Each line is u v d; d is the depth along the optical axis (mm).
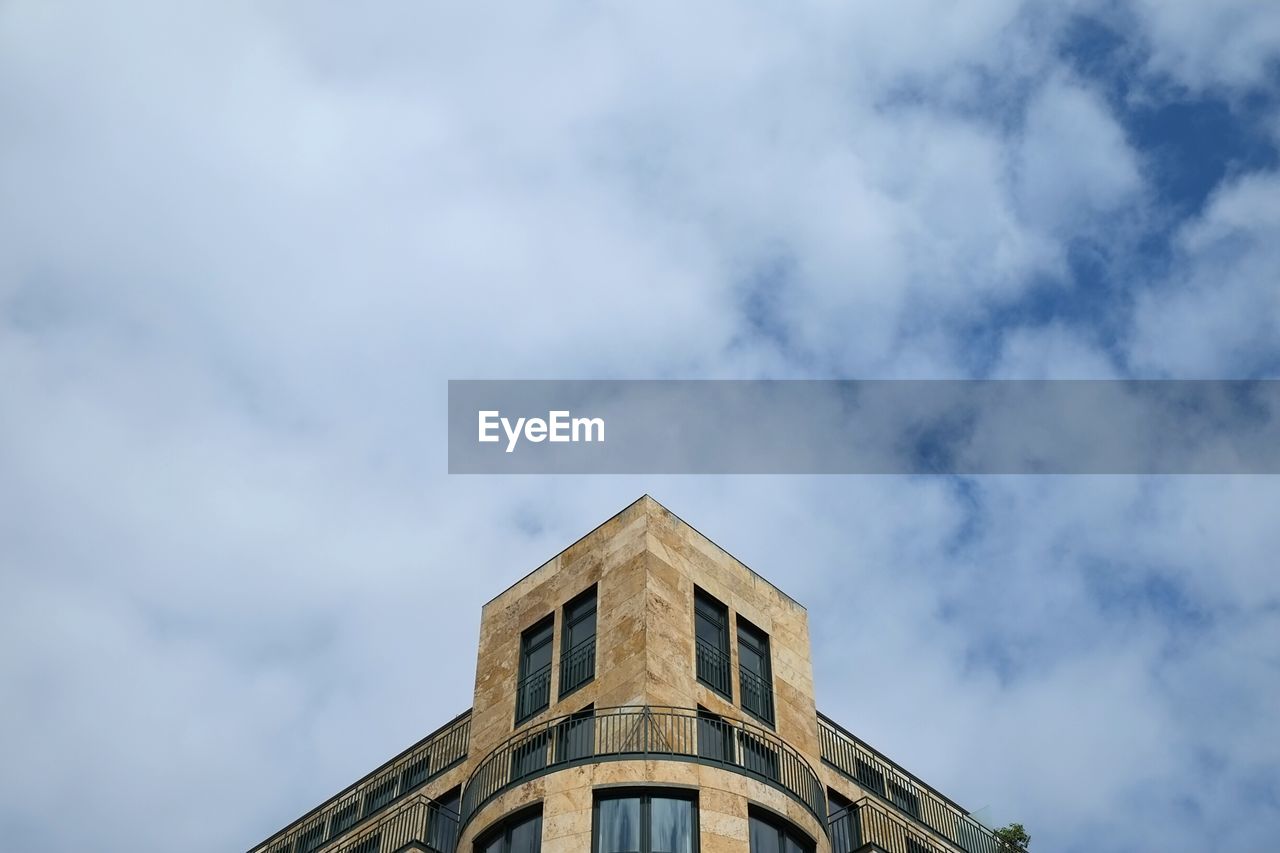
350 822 39875
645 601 31703
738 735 31375
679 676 31219
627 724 29719
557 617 34156
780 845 29094
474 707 34750
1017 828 38719
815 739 34219
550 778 29062
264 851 42500
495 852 29141
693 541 34562
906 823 36938
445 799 35906
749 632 34688
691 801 28500
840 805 35656
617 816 28156
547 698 32781
